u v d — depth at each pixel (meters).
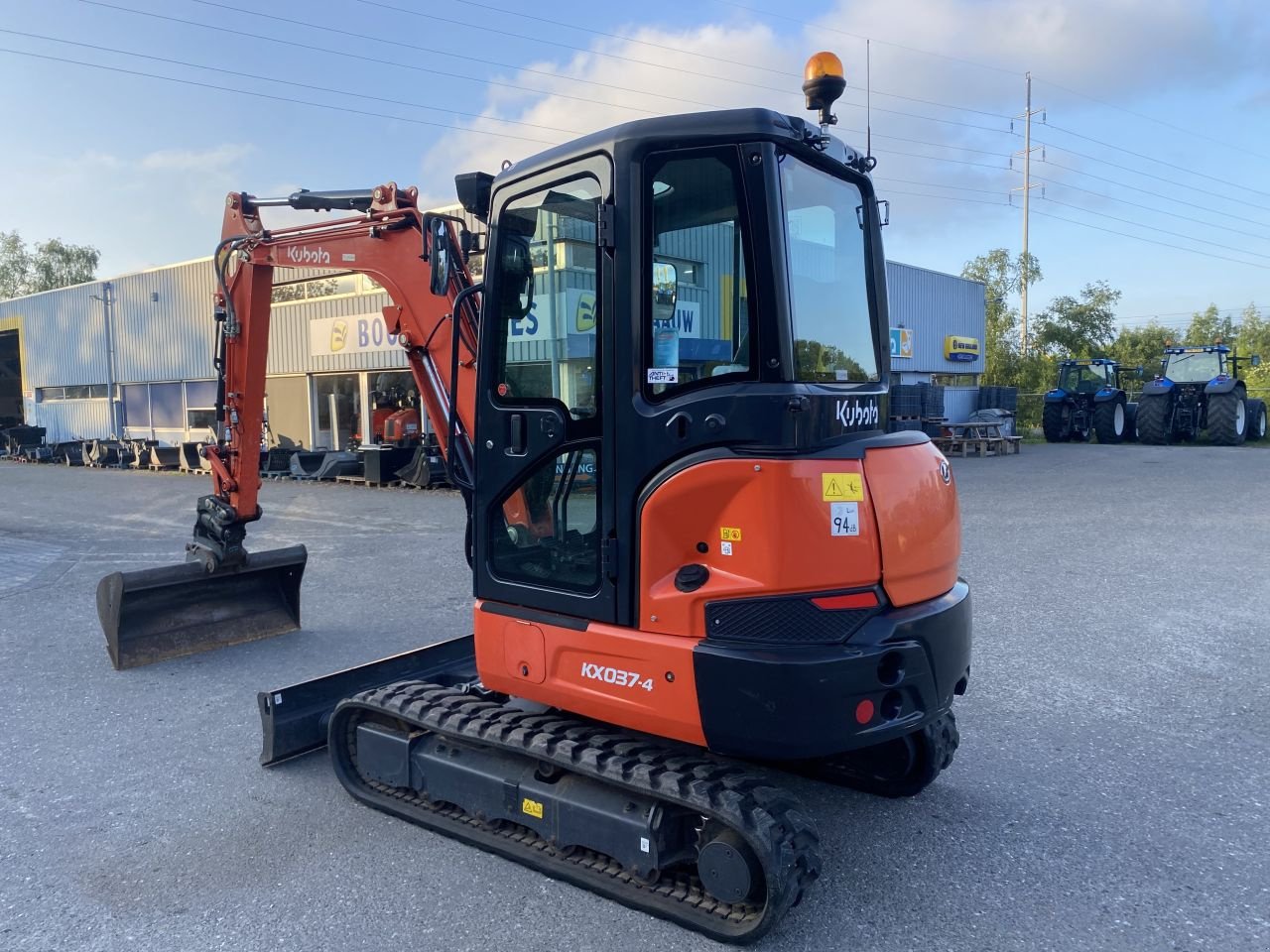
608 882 3.40
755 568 3.03
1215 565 8.91
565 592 3.52
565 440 3.49
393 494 16.41
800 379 3.13
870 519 3.14
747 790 3.11
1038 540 10.32
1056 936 3.15
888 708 3.14
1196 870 3.57
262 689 5.85
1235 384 24.56
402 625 7.34
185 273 25.80
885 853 3.74
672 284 3.21
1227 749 4.71
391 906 3.38
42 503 16.11
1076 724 5.06
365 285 20.22
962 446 22.72
